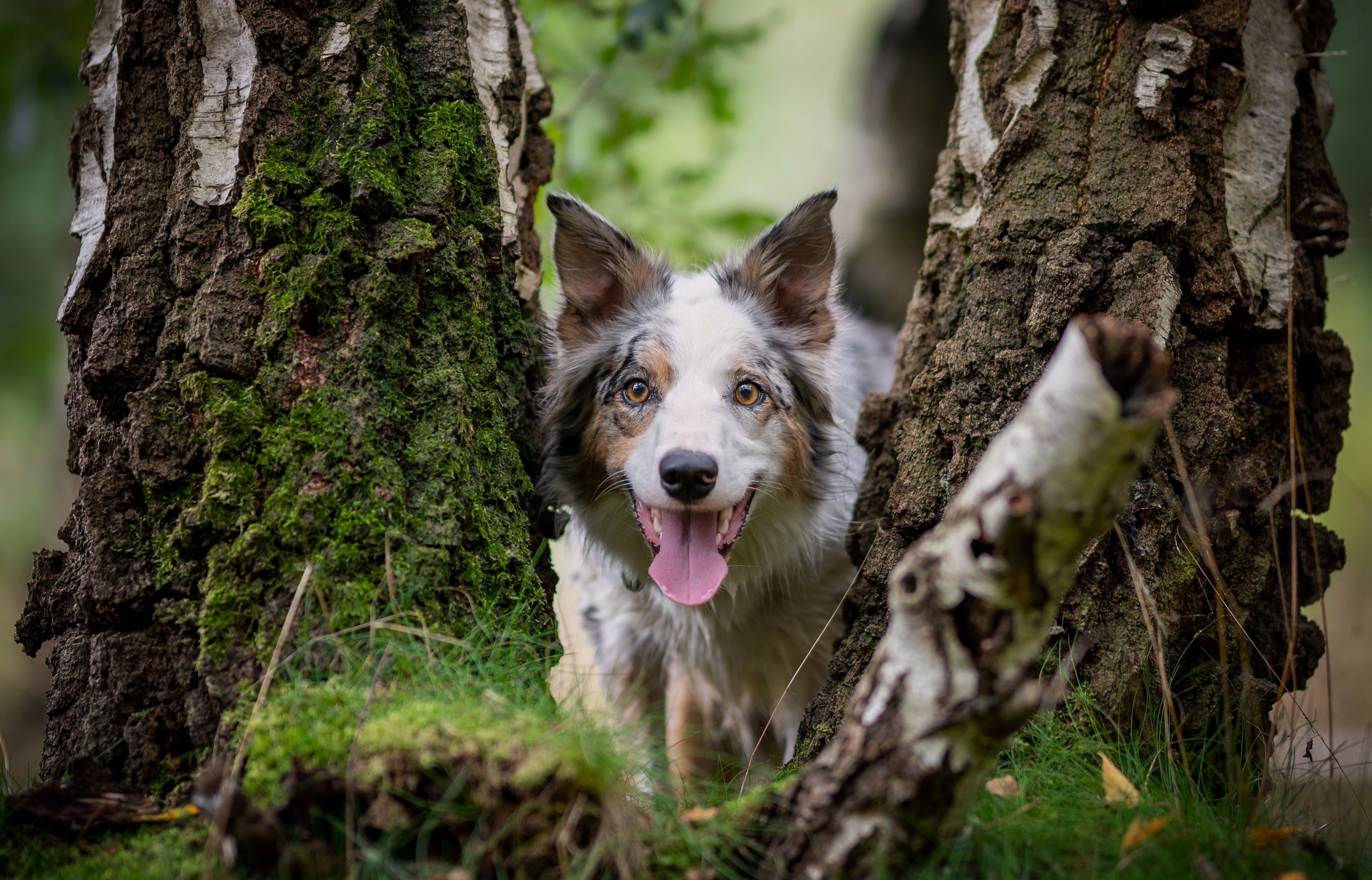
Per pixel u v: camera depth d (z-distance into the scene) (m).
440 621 2.63
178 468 2.71
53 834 2.32
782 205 10.83
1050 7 3.30
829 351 4.29
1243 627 3.10
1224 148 3.35
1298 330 3.41
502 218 3.32
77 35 5.98
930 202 3.74
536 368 4.00
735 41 5.74
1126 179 3.14
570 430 4.14
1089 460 1.68
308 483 2.66
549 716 2.38
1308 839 2.42
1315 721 3.41
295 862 2.00
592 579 4.61
